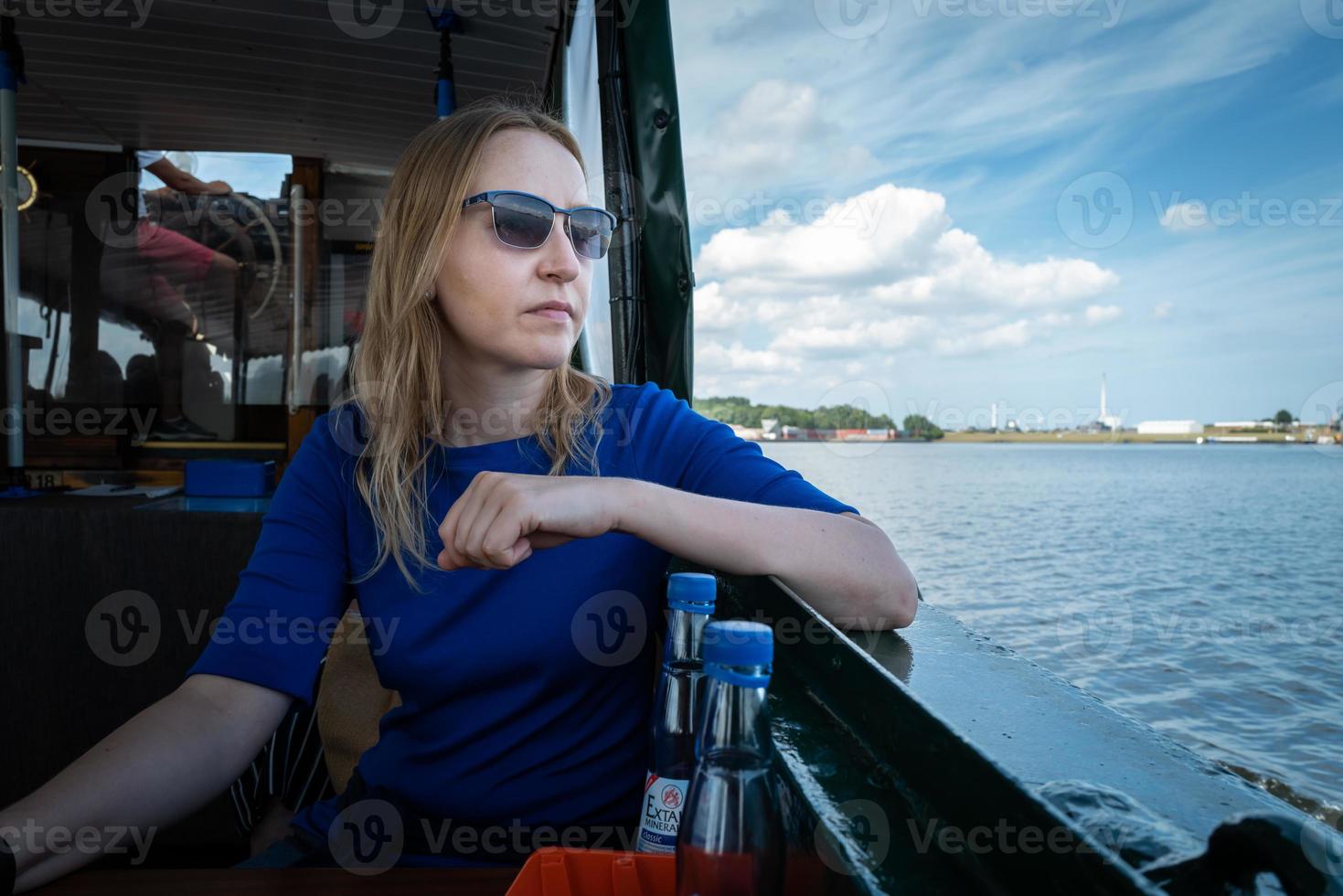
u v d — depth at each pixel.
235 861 2.15
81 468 4.19
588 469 1.10
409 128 3.84
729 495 1.05
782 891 0.52
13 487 2.94
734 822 0.51
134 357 4.33
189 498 2.71
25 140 4.10
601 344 2.14
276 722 0.97
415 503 1.06
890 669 0.74
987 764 0.43
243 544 2.38
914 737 0.52
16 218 3.03
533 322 1.00
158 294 4.32
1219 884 0.40
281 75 3.26
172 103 3.60
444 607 1.01
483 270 1.00
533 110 1.08
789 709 0.70
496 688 1.01
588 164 2.20
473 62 3.08
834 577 0.87
